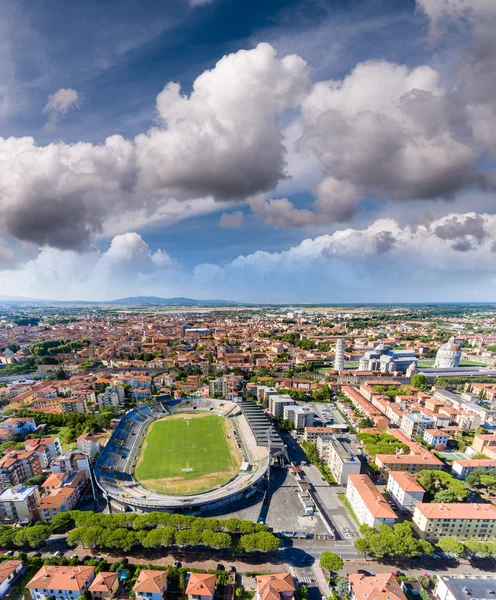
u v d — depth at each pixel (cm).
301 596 11888
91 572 12538
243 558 13912
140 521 14700
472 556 14062
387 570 13438
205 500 16788
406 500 16762
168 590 12319
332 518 16412
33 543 13888
